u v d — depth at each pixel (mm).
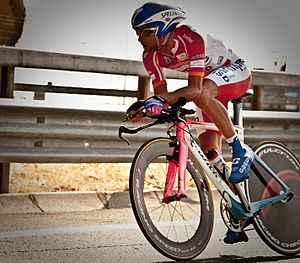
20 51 8586
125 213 8586
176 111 5910
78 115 8734
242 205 6348
